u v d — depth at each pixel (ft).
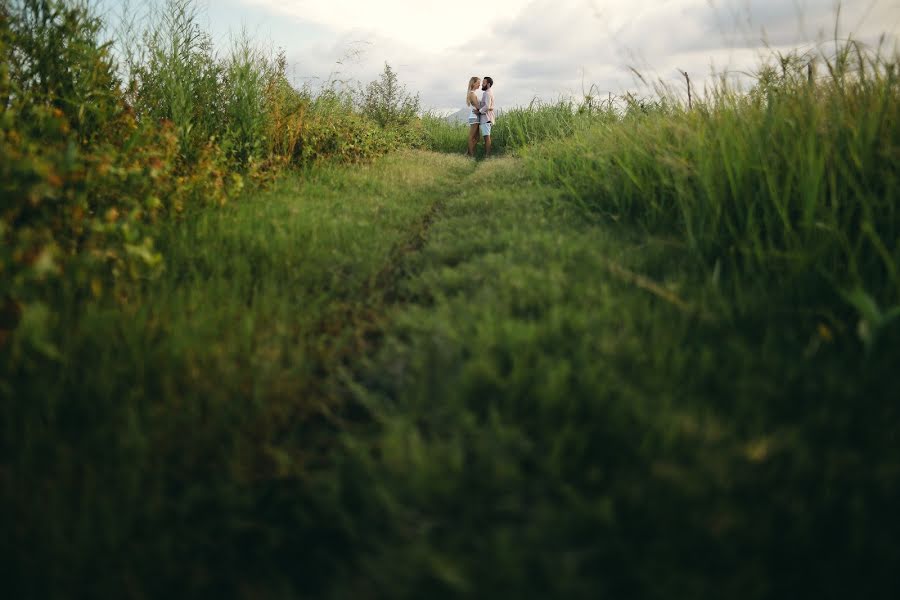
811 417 4.67
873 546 3.55
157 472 4.71
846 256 7.16
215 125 19.01
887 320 5.29
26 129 9.59
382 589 3.71
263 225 11.70
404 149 35.63
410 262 11.29
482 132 39.52
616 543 3.70
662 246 9.37
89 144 11.99
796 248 7.42
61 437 5.06
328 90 28.07
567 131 27.86
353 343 7.77
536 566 3.70
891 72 8.36
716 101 12.62
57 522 4.05
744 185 9.07
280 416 5.68
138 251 7.52
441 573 3.50
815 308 6.51
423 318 7.40
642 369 5.53
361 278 10.02
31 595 3.77
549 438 4.60
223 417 5.38
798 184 8.38
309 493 4.79
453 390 5.33
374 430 5.49
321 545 4.50
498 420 4.85
